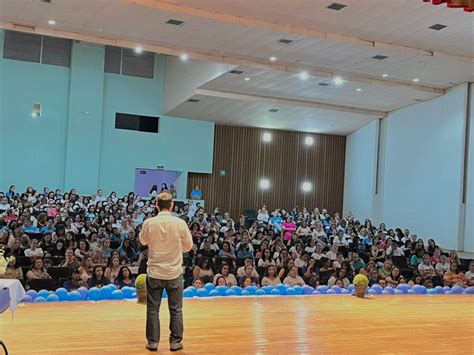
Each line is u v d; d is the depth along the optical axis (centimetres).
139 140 1739
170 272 429
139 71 1745
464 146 1454
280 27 1065
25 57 1625
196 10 1004
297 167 1938
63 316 545
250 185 1877
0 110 1596
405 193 1661
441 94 1520
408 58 1228
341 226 1606
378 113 1764
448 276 1062
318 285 902
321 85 1474
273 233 1340
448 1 532
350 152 1959
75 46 1655
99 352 423
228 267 875
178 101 1653
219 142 1847
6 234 962
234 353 436
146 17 1057
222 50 1244
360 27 1060
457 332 557
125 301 634
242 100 1591
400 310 663
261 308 630
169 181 1830
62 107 1658
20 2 1023
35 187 1627
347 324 568
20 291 419
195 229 1186
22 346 432
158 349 437
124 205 1455
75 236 1036
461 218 1453
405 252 1301
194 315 576
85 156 1661
